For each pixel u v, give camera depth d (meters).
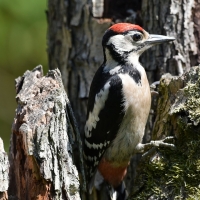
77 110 12.27
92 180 10.84
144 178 9.48
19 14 14.79
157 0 11.16
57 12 12.43
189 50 11.14
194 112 9.12
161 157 9.45
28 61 15.56
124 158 10.67
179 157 9.30
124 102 10.15
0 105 16.12
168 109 9.73
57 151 8.70
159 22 11.18
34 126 8.59
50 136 8.62
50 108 8.83
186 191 8.99
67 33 12.19
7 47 15.24
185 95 9.33
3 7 14.64
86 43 12.01
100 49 11.87
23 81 9.92
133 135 10.41
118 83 10.17
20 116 8.93
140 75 10.30
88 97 11.64
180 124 9.26
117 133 10.43
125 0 11.91
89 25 11.91
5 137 15.98
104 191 11.99
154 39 10.60
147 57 11.36
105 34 10.61
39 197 8.60
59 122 8.88
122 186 11.03
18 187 9.07
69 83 12.32
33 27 15.02
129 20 11.55
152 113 11.20
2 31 14.89
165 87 9.91
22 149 8.84
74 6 12.06
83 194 11.12
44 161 8.50
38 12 14.80
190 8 11.09
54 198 8.59
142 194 9.31
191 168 9.06
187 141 9.24
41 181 8.59
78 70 12.20
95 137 10.58
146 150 10.55
